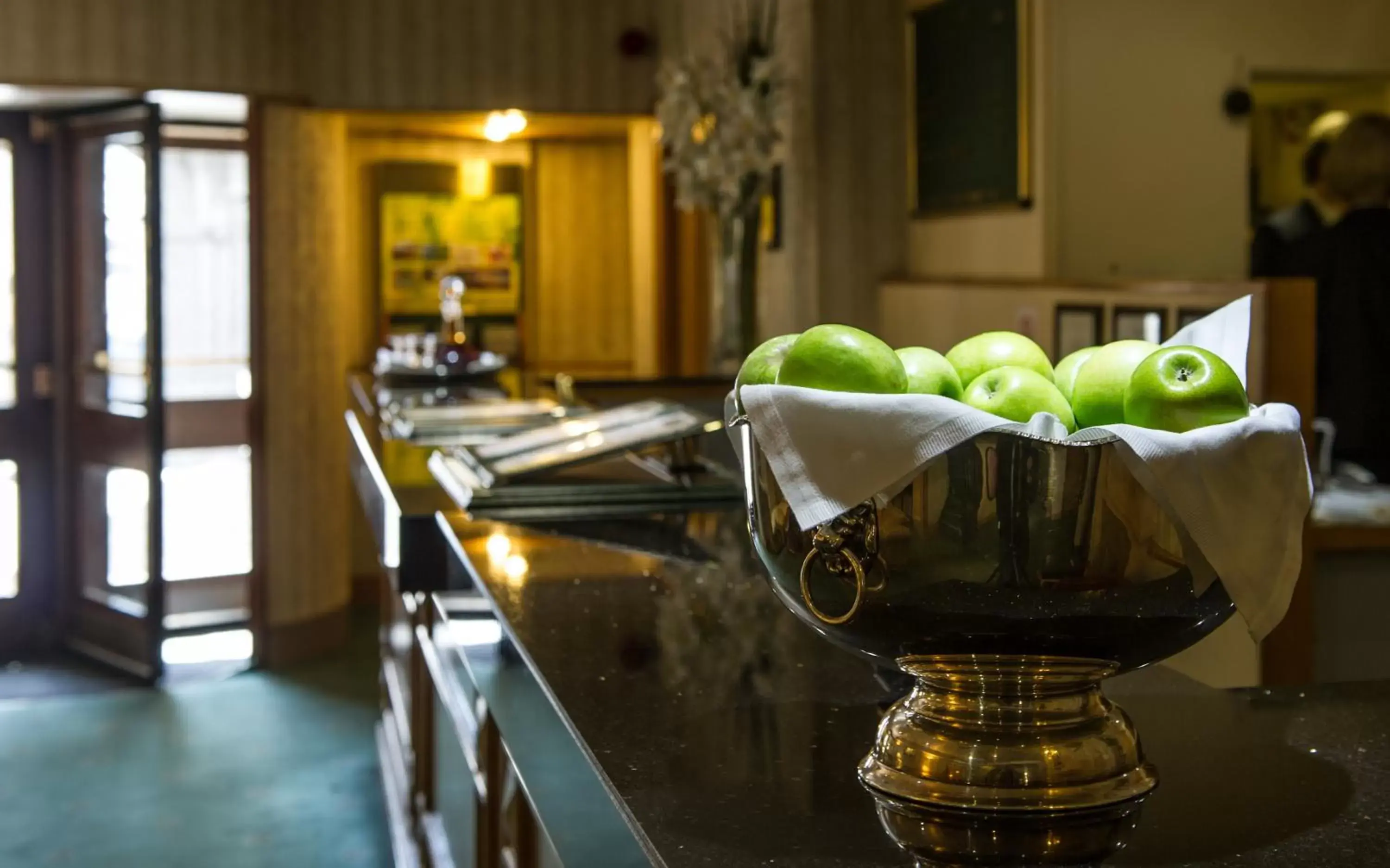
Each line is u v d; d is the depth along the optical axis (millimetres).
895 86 4656
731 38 4984
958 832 783
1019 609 742
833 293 4613
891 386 807
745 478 861
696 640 1265
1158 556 729
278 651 5684
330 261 5824
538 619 1351
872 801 848
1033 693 814
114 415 5605
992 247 4137
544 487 2012
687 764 923
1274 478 731
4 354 5918
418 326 6484
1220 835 810
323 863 3598
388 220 6434
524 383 4285
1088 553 725
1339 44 4102
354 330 6453
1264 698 1132
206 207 6062
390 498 2094
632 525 1919
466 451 2320
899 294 4496
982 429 717
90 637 5809
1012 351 878
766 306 5180
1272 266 3617
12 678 5520
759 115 4438
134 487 5711
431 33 5770
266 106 5496
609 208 6648
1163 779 916
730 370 4594
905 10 4633
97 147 5656
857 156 4625
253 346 5586
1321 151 3633
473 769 2105
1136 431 712
